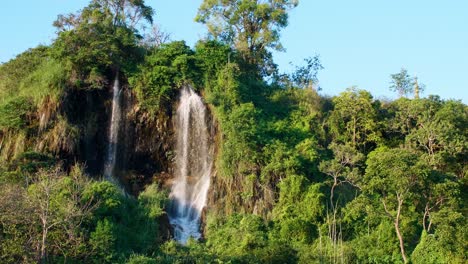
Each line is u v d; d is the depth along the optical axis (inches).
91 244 1823.3
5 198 1768.0
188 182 2386.8
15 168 2171.5
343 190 2231.8
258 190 2209.6
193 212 2303.2
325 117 2566.4
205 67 2532.0
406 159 1999.3
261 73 2869.1
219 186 2267.5
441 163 2322.8
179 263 1829.5
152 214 2097.7
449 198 2017.7
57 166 2151.8
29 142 2284.7
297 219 2074.3
